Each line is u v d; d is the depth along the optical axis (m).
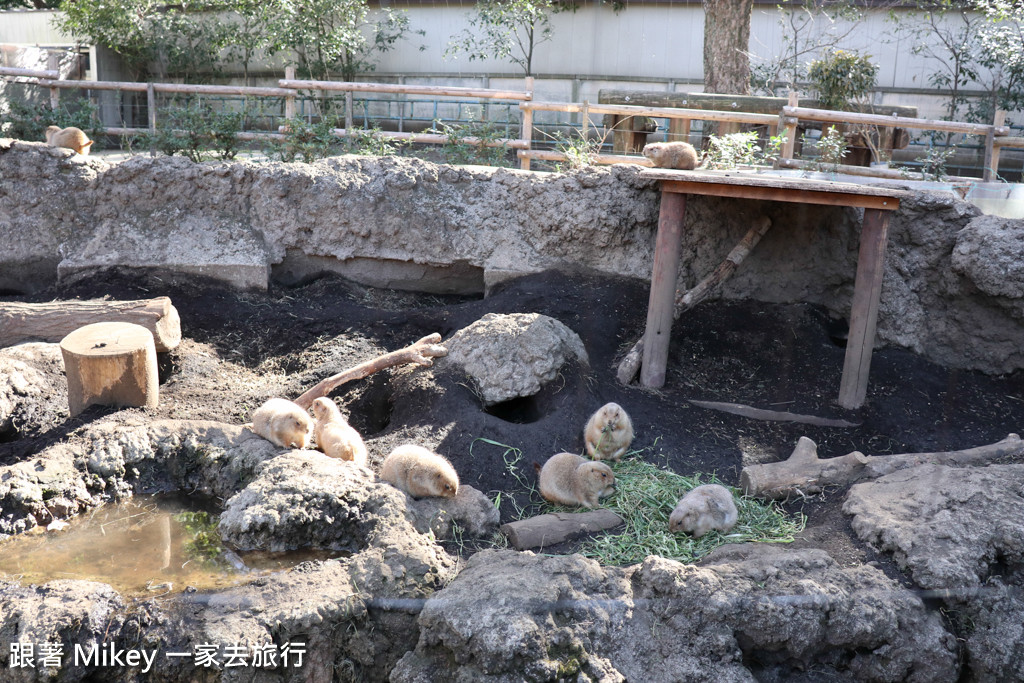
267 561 4.10
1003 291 6.39
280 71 16.41
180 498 4.77
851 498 4.57
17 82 13.11
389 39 14.90
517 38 13.48
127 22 15.23
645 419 5.91
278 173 7.88
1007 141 10.23
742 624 3.66
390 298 7.96
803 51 13.32
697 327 7.14
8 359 5.73
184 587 3.84
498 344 5.94
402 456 4.54
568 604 3.65
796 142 11.47
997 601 3.88
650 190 7.57
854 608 3.70
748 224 7.45
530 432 5.43
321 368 6.59
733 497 4.88
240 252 7.65
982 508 4.21
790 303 7.37
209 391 6.18
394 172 7.99
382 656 3.70
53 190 7.84
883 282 7.08
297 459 4.63
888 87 13.60
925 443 5.79
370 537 4.10
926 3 12.86
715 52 12.47
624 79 13.40
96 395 5.41
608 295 7.39
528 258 7.77
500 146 10.93
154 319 6.24
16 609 3.49
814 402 6.30
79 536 4.33
